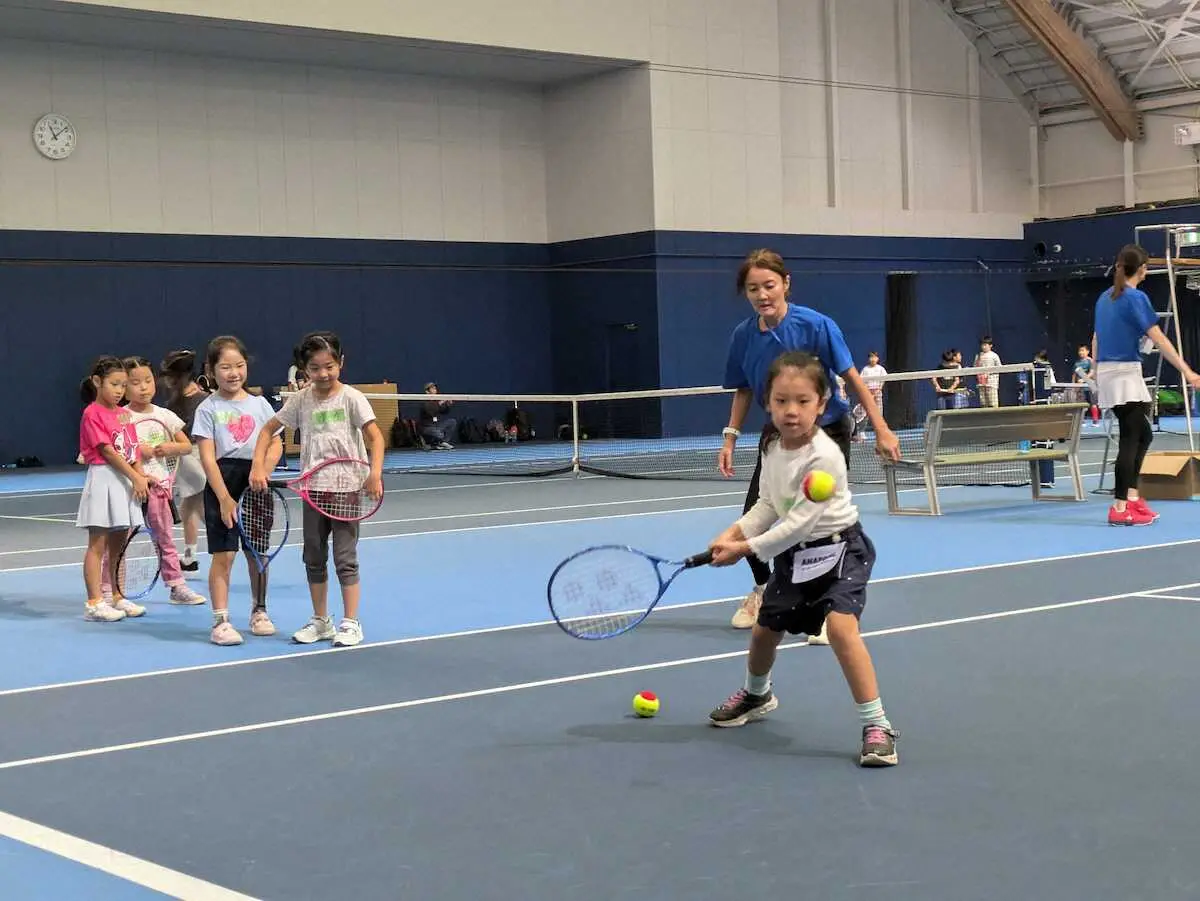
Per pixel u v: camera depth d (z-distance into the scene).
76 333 22.92
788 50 28.19
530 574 8.70
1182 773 4.07
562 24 24.69
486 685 5.54
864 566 4.45
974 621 6.58
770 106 27.31
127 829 3.82
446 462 20.81
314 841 3.68
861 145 29.38
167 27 22.08
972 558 8.83
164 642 6.79
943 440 11.62
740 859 3.43
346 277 25.53
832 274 28.38
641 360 26.20
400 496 14.84
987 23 30.67
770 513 4.68
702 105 26.39
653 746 4.55
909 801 3.87
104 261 23.09
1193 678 5.30
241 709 5.26
